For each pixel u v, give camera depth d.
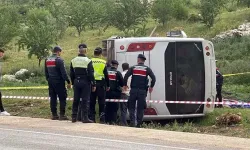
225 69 30.00
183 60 15.52
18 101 19.62
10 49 46.31
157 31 48.31
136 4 46.94
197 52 15.57
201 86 15.60
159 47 15.45
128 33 47.28
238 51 36.00
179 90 15.48
